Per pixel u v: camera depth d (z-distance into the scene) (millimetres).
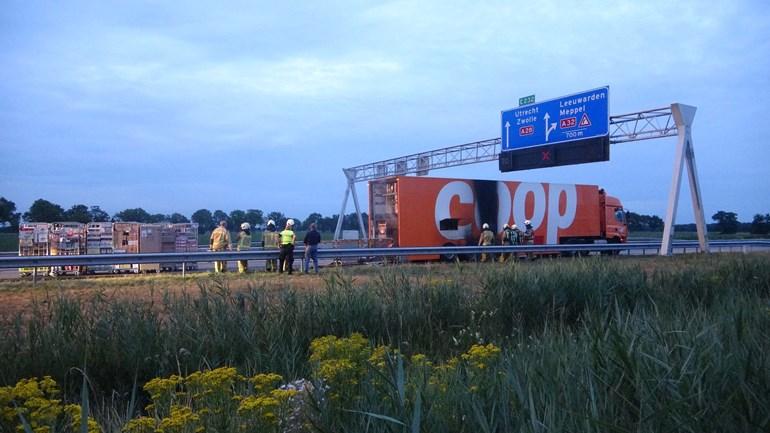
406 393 4398
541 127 30031
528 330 10047
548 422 3768
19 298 13914
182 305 9188
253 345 7887
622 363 4520
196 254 19656
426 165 35438
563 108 29234
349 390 4691
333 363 4902
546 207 32781
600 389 4305
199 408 5008
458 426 3973
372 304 9805
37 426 4348
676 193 27297
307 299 9773
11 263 16500
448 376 5176
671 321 6828
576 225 34219
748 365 4344
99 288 15406
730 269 14117
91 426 4227
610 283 11672
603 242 35875
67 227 25234
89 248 25250
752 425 3672
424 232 28484
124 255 18359
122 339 7809
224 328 8312
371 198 29109
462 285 11852
